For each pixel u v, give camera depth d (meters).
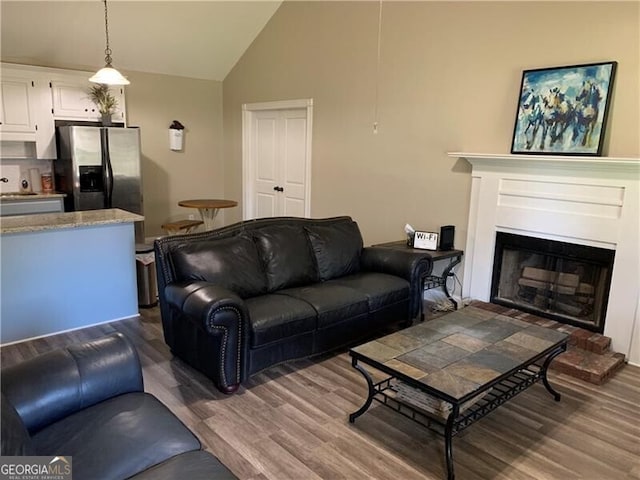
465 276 4.39
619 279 3.38
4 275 3.32
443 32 4.33
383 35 4.83
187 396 2.79
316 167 5.82
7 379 1.66
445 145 4.45
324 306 3.16
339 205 5.61
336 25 5.28
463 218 4.38
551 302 3.91
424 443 2.39
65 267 3.59
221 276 3.13
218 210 7.45
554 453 2.34
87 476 1.36
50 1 4.77
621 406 2.80
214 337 2.71
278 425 2.52
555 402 2.82
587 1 3.45
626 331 3.38
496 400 2.45
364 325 3.46
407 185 4.84
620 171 3.27
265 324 2.85
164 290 3.12
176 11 5.43
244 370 2.82
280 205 6.56
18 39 5.07
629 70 3.30
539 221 3.77
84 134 5.28
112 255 3.83
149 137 6.51
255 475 2.12
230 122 7.07
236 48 6.47
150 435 1.57
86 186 5.43
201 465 1.45
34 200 5.26
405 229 4.68
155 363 3.19
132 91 6.23
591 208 3.47
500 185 3.98
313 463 2.22
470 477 2.15
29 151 5.62
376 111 5.02
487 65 4.07
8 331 3.39
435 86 4.46
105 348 1.88
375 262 4.02
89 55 5.66
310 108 5.75
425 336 2.61
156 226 6.78
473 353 2.39
